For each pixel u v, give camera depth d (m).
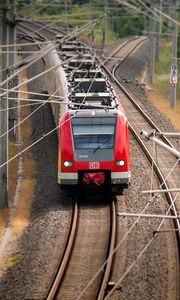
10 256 57.97
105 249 56.94
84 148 68.62
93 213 66.50
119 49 197.50
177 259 53.94
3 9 66.81
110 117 70.31
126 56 184.75
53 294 47.53
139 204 67.62
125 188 70.81
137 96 129.75
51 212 66.38
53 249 56.72
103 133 69.44
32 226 64.38
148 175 78.12
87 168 68.25
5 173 72.50
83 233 61.00
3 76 68.19
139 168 80.81
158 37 190.50
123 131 69.81
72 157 68.38
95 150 68.44
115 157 68.44
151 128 102.31
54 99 93.25
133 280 49.31
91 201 70.62
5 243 62.16
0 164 71.81
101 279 50.56
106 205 68.94
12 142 100.12
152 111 115.94
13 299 47.19
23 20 70.56
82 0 159.25
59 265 53.28
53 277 50.91
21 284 49.81
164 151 89.19
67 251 55.59
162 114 116.81
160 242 57.22
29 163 91.00
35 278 50.66
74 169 68.38
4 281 51.44
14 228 66.56
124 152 68.94
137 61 183.12
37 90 127.81
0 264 56.50
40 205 72.00
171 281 49.47
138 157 86.00
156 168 78.25
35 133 104.31
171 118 119.56
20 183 82.88
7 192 73.56
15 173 87.00
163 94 148.88
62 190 74.06
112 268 52.25
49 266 53.06
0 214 71.31
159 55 195.50
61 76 86.81
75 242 58.78
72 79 82.44
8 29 69.50
